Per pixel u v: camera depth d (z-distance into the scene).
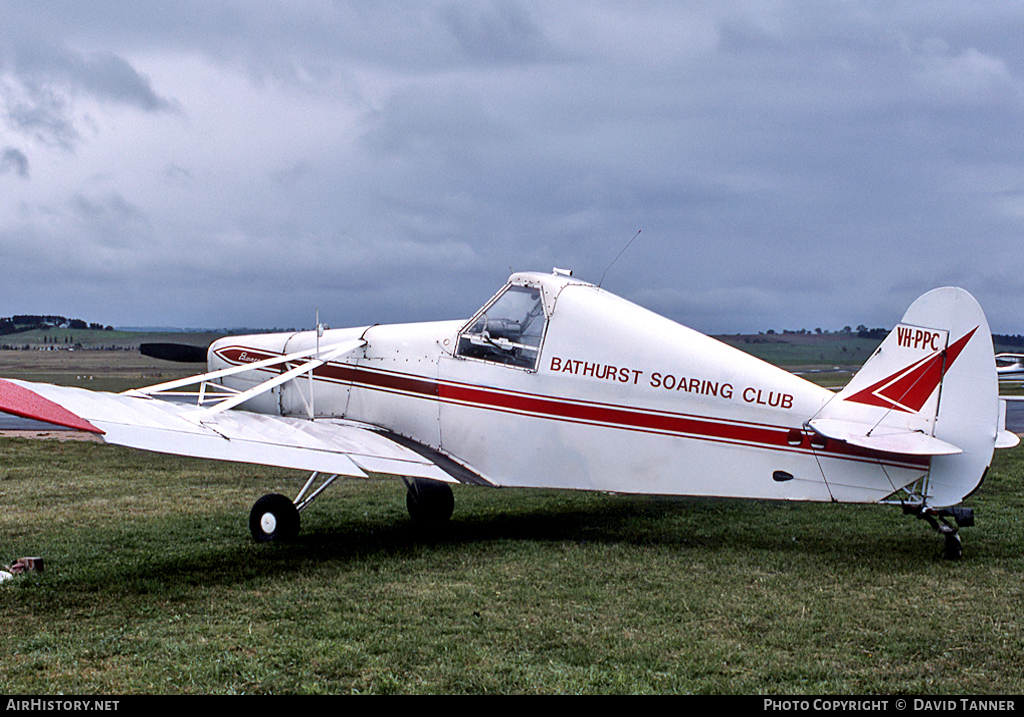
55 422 5.58
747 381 7.47
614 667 4.60
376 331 9.29
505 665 4.60
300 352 9.61
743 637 5.09
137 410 6.89
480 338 8.45
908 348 7.11
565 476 8.05
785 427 7.36
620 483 7.86
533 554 7.34
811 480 7.30
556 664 4.64
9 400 5.74
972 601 5.79
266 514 7.88
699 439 7.60
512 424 8.22
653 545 7.73
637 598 5.89
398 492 11.09
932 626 5.25
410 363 8.84
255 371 10.12
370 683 4.37
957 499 6.99
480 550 7.52
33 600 5.84
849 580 6.36
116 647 4.88
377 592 6.07
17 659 4.70
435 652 4.80
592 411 7.91
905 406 7.09
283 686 4.32
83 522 8.73
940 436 6.98
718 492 7.55
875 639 5.04
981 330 6.89
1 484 11.23
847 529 8.51
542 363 8.11
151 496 10.41
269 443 7.21
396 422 8.91
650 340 7.78
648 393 7.74
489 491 11.36
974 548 7.49
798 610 5.57
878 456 7.11
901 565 6.81
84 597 5.93
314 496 8.10
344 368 9.30
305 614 5.53
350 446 7.81
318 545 7.76
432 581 6.39
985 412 6.89
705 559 7.09
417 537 8.20
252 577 6.54
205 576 6.55
